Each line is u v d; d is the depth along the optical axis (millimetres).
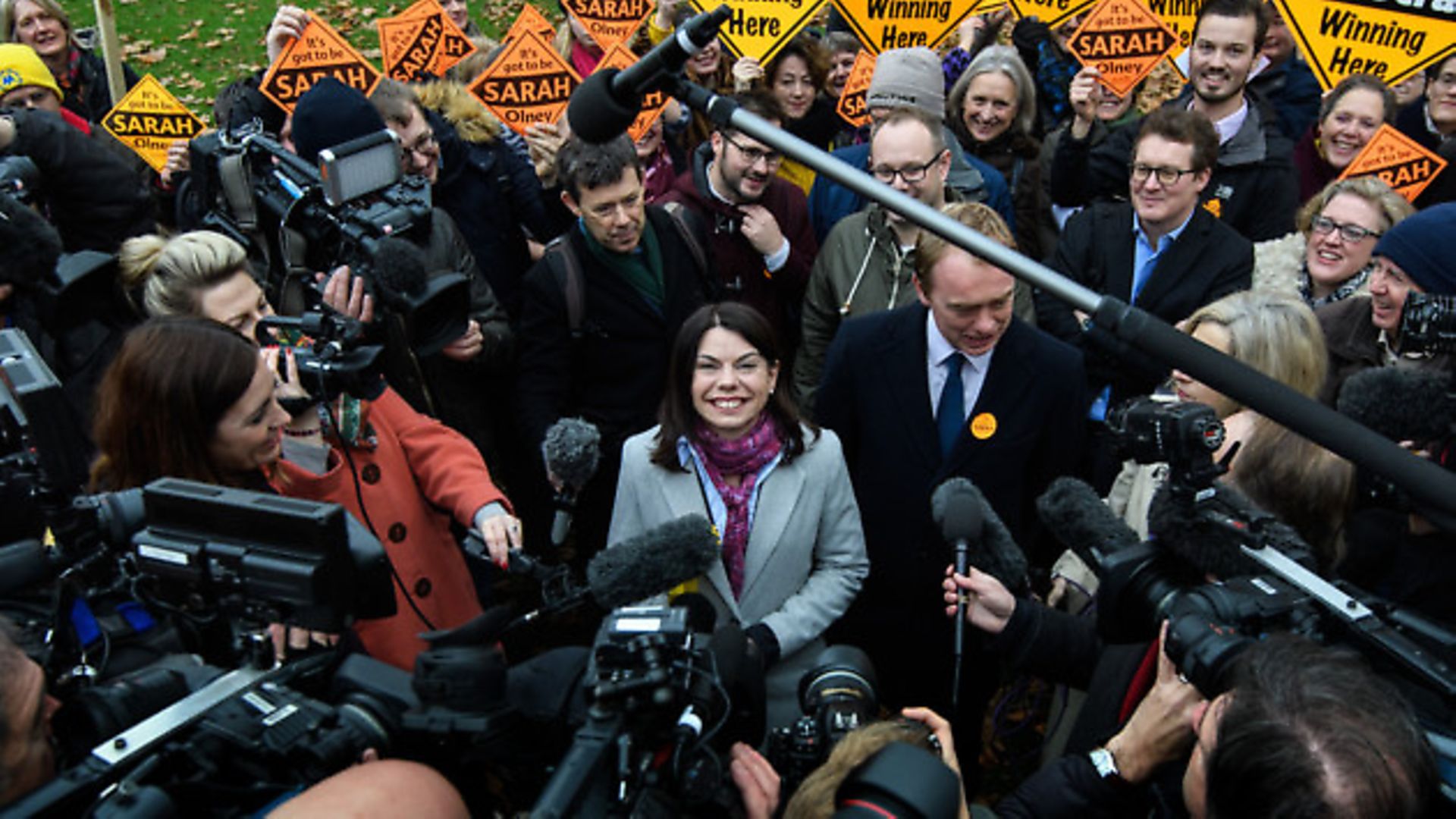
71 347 2881
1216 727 1371
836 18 6793
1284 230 4727
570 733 1492
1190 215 4090
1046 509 2168
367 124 3498
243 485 2225
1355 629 1597
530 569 2111
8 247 2480
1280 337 2643
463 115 4746
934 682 3330
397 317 2910
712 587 2818
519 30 4848
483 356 4062
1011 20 8164
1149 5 5520
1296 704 1271
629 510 2936
